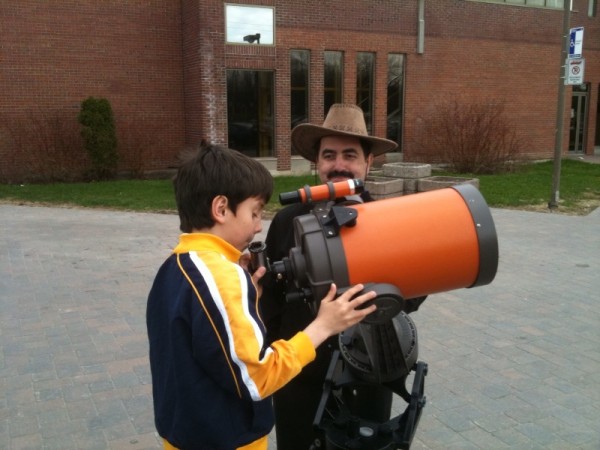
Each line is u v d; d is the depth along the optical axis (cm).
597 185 1358
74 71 1470
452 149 1616
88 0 1459
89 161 1481
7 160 1436
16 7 1395
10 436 312
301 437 210
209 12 1431
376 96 1697
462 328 468
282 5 1516
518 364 400
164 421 148
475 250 139
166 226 896
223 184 146
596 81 2152
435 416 333
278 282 189
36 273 625
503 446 303
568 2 988
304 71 1598
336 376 171
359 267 135
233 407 144
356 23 1625
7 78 1410
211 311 135
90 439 310
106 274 621
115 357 410
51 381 373
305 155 237
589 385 369
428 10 1741
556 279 606
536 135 2008
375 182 1052
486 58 1858
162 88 1568
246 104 1538
